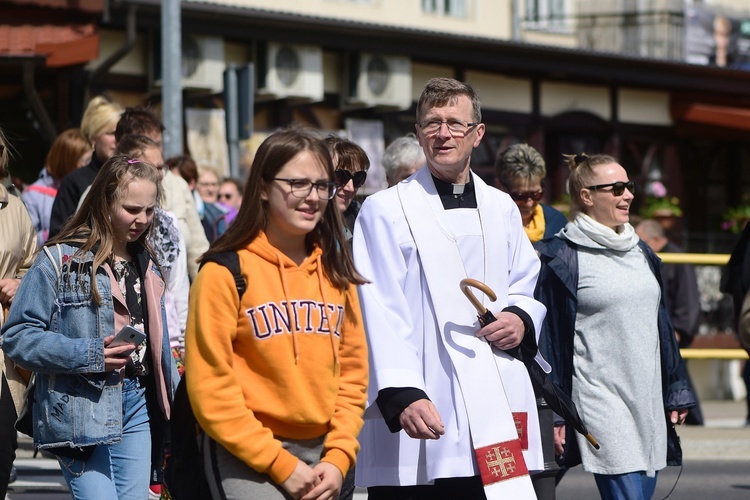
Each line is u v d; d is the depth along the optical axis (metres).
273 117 18.23
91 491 5.39
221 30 17.00
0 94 15.98
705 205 23.14
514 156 7.58
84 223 5.58
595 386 6.67
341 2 21.25
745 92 22.23
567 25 24.86
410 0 22.34
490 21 23.73
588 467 6.64
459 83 5.79
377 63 18.58
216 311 4.52
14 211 6.30
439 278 5.66
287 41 17.73
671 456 6.98
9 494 8.80
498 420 5.55
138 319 5.63
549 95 21.17
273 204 4.62
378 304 5.57
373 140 19.06
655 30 24.16
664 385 6.90
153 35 16.83
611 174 6.79
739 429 12.94
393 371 5.42
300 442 4.61
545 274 6.73
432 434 5.35
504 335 5.62
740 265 6.35
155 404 5.69
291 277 4.64
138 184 5.51
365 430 5.68
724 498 9.48
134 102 16.91
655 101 22.33
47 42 14.33
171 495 4.73
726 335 18.31
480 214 5.81
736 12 25.03
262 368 4.56
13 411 5.91
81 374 5.38
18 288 5.49
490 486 5.46
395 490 5.69
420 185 5.82
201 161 17.12
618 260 6.76
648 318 6.72
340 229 4.80
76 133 10.08
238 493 4.51
